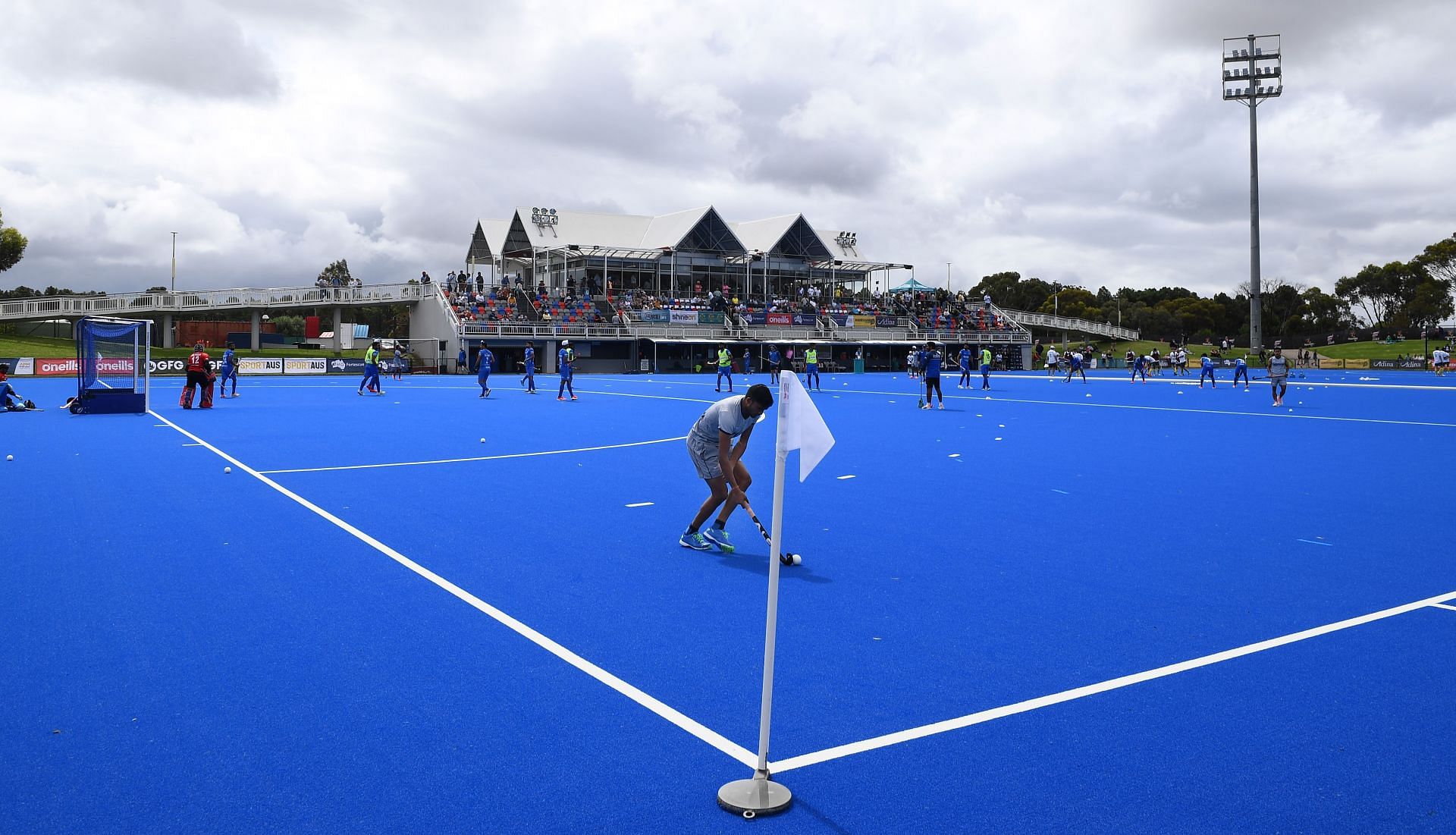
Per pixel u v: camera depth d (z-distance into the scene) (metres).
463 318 62.38
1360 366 71.50
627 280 71.75
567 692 4.86
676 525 9.34
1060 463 14.31
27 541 8.46
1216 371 65.69
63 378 48.31
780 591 6.84
